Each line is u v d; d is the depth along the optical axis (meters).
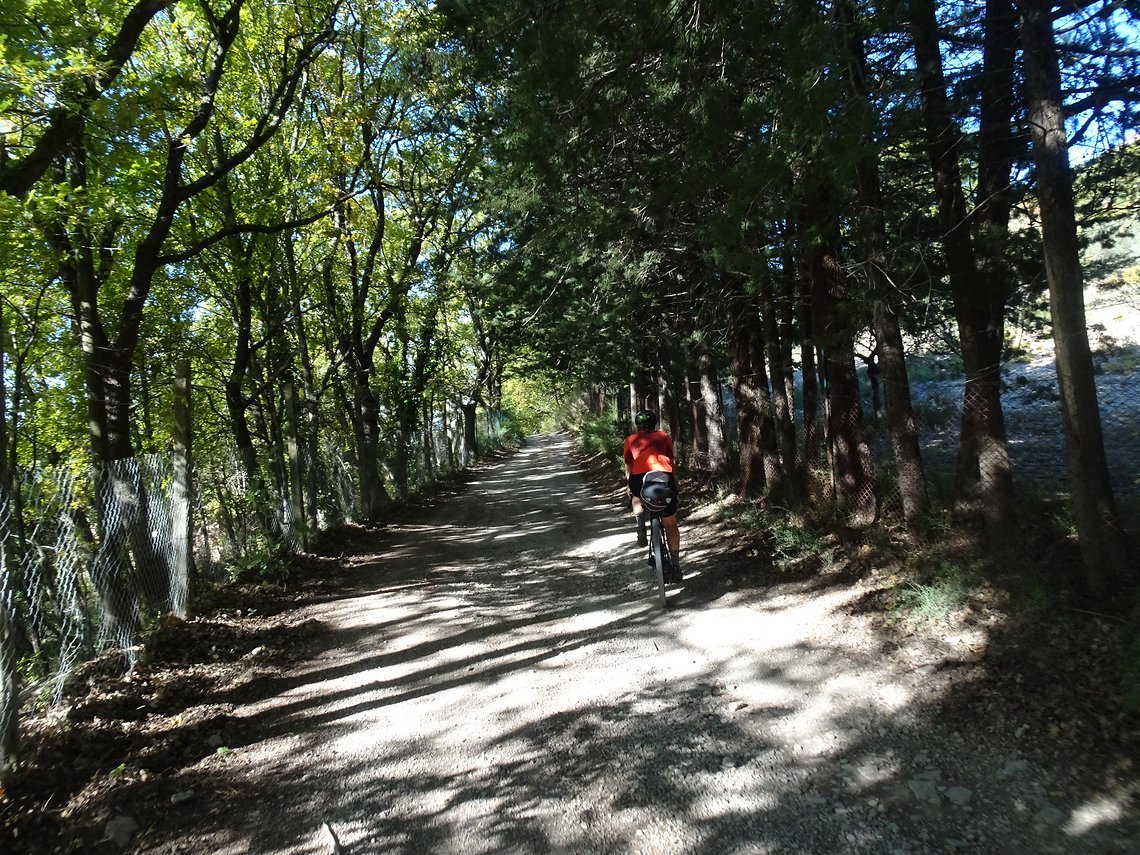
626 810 3.71
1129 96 5.76
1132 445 10.15
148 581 6.94
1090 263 9.20
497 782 4.07
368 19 13.96
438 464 28.00
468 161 14.34
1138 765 3.48
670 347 13.68
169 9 11.32
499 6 6.60
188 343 16.55
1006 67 5.84
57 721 4.78
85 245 9.45
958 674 4.71
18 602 5.25
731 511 11.27
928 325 8.18
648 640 6.32
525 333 16.31
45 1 7.12
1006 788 3.55
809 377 11.39
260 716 5.20
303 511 11.48
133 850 3.61
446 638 6.84
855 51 6.10
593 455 29.50
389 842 3.58
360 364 17.62
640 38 6.29
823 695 4.82
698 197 7.05
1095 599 4.84
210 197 13.31
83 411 14.42
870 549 7.34
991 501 6.05
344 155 13.88
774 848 3.31
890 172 7.52
